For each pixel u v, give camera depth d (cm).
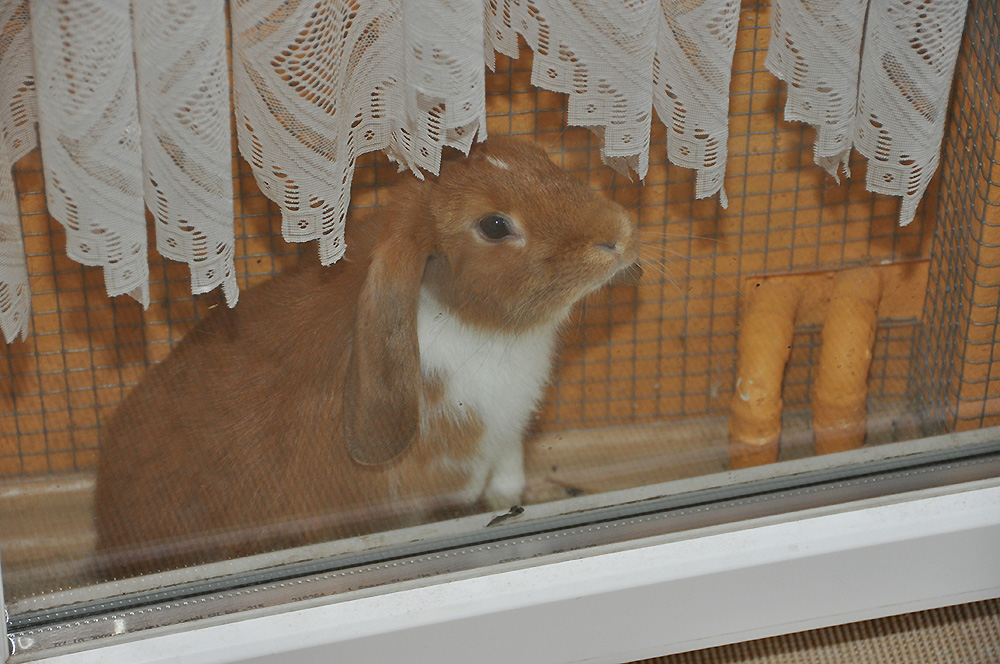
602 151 135
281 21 100
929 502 143
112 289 110
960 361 178
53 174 103
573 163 162
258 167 112
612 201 152
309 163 111
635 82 115
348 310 141
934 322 184
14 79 108
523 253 137
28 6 99
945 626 150
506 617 132
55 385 161
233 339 147
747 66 161
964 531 140
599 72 115
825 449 181
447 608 131
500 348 148
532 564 136
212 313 148
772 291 185
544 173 137
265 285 149
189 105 102
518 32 118
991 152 155
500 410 154
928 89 126
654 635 140
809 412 189
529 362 154
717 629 142
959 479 150
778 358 181
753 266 184
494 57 133
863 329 179
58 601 133
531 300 142
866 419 183
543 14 112
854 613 146
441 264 140
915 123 129
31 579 140
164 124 103
